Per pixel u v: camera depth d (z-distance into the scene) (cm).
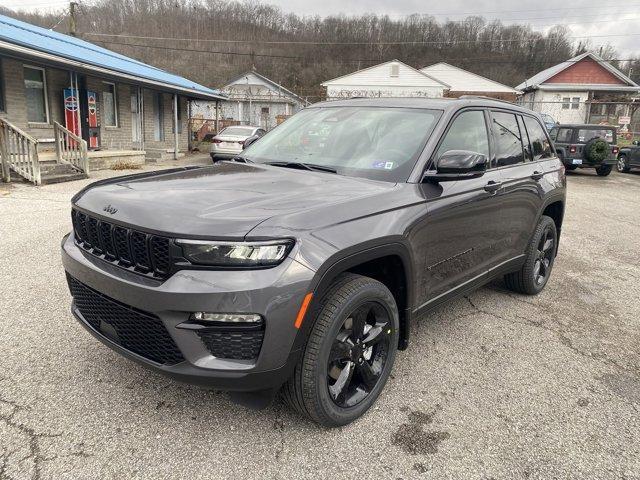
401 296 296
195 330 216
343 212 251
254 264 215
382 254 261
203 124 3528
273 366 223
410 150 318
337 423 261
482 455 250
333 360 254
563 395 310
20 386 286
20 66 1291
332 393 255
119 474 223
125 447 241
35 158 1041
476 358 353
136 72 1694
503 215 390
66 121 1443
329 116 384
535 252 463
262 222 222
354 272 281
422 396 300
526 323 421
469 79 4469
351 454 245
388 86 4178
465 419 279
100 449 239
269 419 268
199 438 250
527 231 442
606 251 703
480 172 311
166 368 226
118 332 250
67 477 220
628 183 1639
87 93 1559
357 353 266
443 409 288
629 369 349
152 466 229
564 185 505
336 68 6244
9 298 412
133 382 295
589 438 268
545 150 493
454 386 313
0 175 1066
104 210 253
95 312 265
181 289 214
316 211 242
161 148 2139
